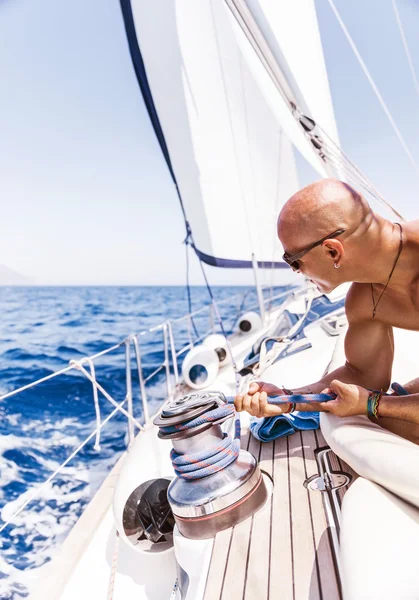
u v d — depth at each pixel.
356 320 1.50
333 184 1.21
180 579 1.28
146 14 4.68
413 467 1.01
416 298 1.27
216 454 1.33
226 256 5.88
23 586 2.74
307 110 3.75
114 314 31.36
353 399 1.31
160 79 5.02
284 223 1.24
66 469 4.67
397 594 0.82
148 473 1.66
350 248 1.20
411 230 1.22
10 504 4.03
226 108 5.73
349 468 1.47
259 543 1.20
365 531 0.94
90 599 1.53
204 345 3.39
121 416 6.31
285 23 3.50
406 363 1.97
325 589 1.02
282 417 1.76
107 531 1.85
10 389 10.08
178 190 5.34
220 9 5.09
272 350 2.52
